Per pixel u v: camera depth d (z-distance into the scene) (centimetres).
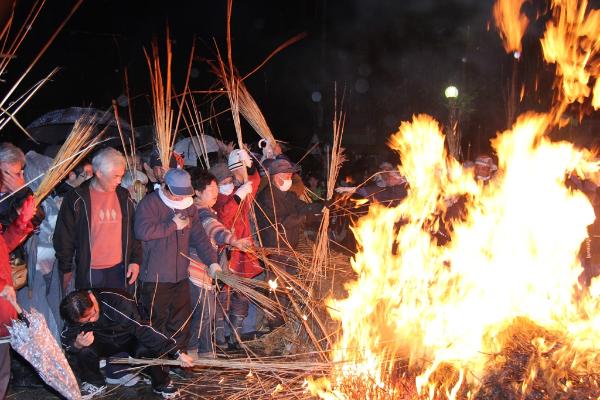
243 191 649
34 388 569
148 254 563
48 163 577
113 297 524
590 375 511
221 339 659
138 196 639
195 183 597
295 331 641
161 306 559
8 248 464
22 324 434
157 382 545
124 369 550
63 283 547
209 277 602
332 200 725
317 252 678
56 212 575
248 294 587
